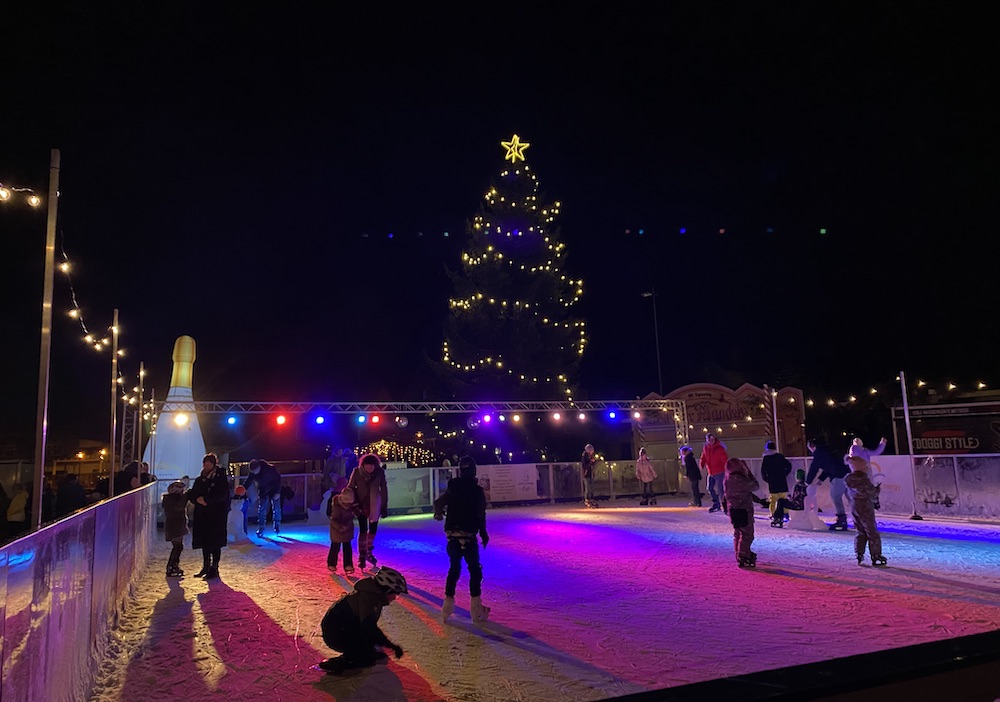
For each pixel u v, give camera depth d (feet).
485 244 110.01
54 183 23.06
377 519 36.11
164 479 64.59
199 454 68.74
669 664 18.42
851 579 29.91
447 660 19.40
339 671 18.47
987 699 7.36
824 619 22.81
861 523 33.58
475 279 110.63
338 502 35.91
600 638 21.30
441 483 79.25
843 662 7.34
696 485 71.87
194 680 18.25
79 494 45.50
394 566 37.17
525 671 18.21
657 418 98.84
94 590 19.36
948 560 34.30
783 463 51.72
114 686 17.93
